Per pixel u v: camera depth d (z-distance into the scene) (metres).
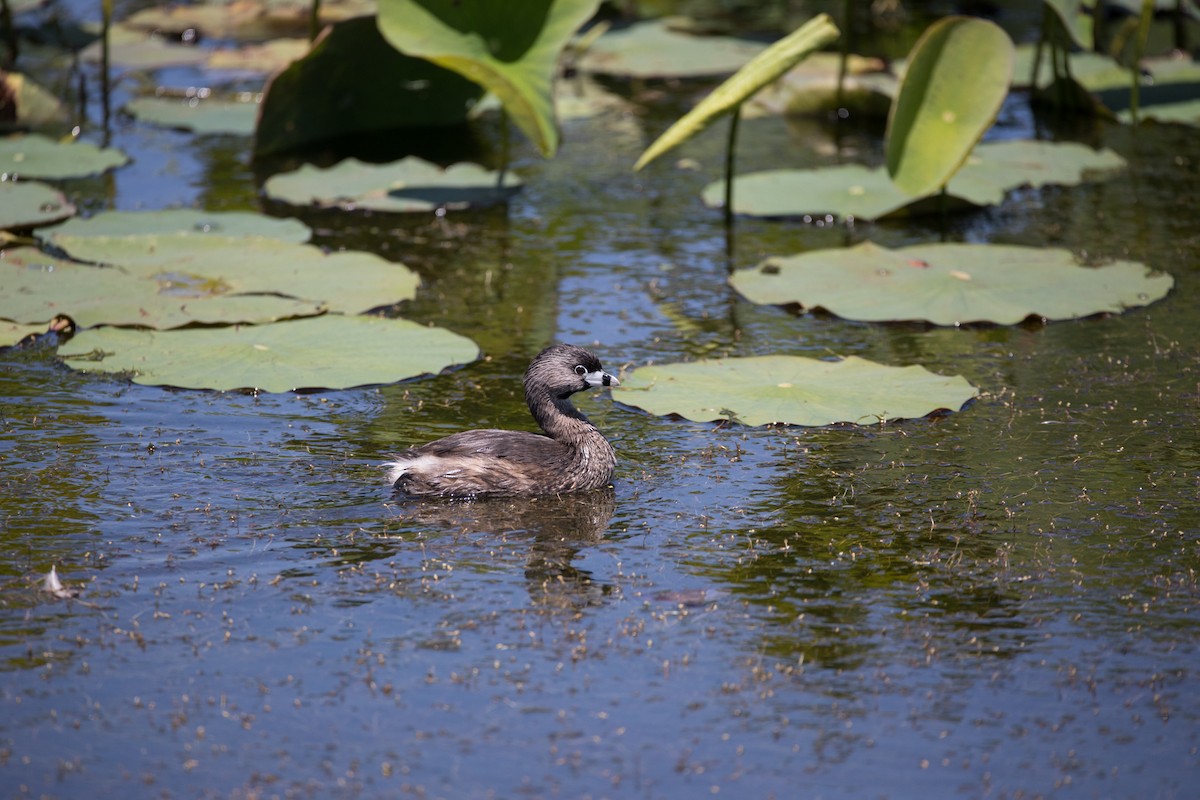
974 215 17.12
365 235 16.33
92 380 11.80
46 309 12.93
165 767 6.92
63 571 8.74
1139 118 20.78
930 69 15.41
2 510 9.49
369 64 19.55
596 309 14.05
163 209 16.91
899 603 8.52
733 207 17.05
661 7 28.39
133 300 13.20
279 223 15.94
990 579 8.80
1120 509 9.72
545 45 16.59
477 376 12.27
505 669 7.79
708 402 11.36
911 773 6.93
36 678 7.63
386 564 8.95
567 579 8.80
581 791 6.77
